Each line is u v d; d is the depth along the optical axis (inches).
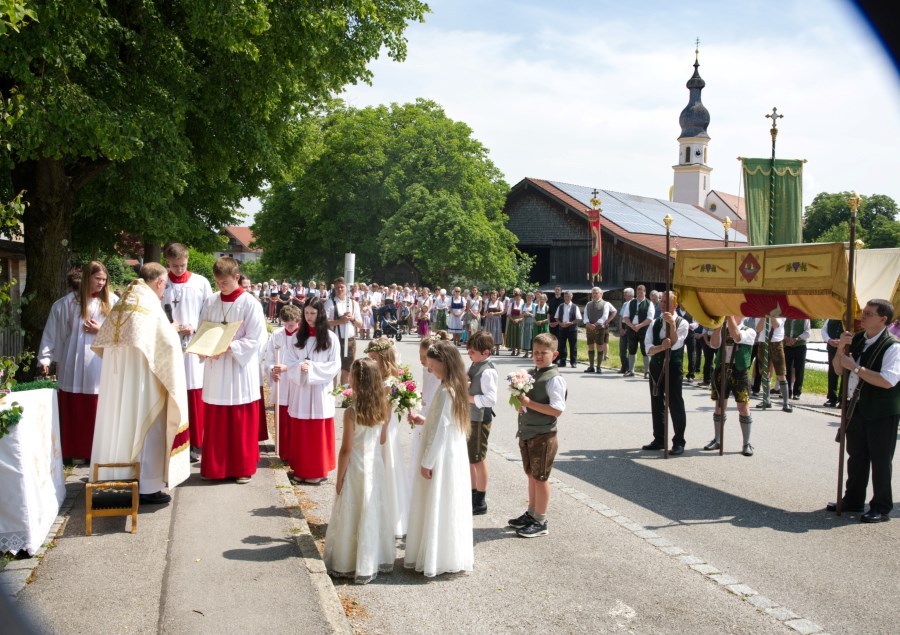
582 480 321.1
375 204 1712.6
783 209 469.4
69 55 364.5
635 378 679.1
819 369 810.2
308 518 249.0
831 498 297.9
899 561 229.0
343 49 538.9
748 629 180.9
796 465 351.3
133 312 227.3
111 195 513.7
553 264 1692.9
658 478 325.7
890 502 268.8
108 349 230.4
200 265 1931.6
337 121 1764.3
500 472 331.9
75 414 281.7
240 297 271.3
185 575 185.5
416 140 1722.4
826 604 196.5
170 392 230.5
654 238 1574.8
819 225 2706.7
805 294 304.8
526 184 1728.6
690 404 530.3
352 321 444.5
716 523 264.4
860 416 273.7
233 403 266.7
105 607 166.6
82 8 346.9
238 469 268.7
